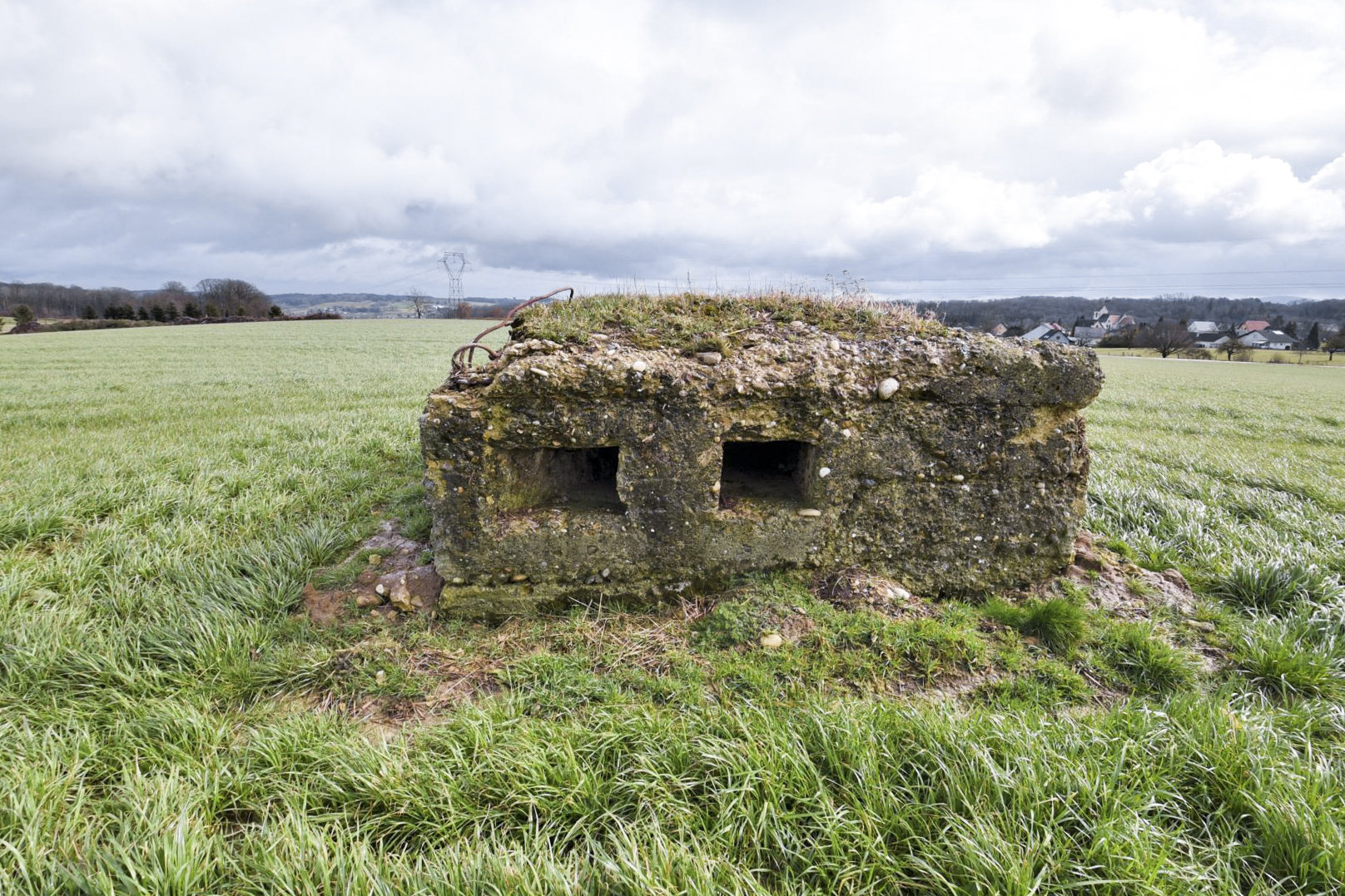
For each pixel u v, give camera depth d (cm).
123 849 220
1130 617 392
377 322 6384
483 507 361
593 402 348
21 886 214
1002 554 406
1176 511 580
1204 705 299
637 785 253
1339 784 253
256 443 850
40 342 3381
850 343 390
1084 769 250
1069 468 394
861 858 223
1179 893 208
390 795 252
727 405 361
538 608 385
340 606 408
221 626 370
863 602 377
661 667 340
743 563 391
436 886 211
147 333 4322
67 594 423
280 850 229
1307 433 1165
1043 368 370
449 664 345
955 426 379
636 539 377
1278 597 419
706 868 215
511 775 257
